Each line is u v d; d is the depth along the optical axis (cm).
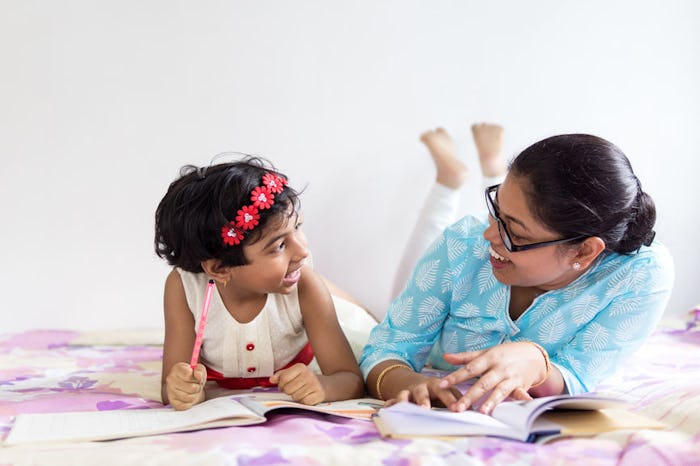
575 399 104
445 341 149
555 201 115
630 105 258
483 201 254
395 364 135
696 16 259
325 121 247
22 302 239
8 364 179
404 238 252
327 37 246
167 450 98
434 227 232
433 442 100
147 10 239
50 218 239
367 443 102
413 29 249
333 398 130
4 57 235
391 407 110
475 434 102
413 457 95
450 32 251
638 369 160
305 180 248
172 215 128
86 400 133
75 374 165
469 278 139
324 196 249
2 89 235
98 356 192
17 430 108
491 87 253
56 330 232
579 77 256
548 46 254
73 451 97
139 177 241
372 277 252
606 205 117
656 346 187
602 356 131
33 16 235
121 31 238
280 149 246
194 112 242
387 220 251
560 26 254
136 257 243
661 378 147
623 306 130
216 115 243
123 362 182
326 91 247
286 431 107
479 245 138
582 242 119
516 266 123
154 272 244
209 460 93
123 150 240
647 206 125
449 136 242
